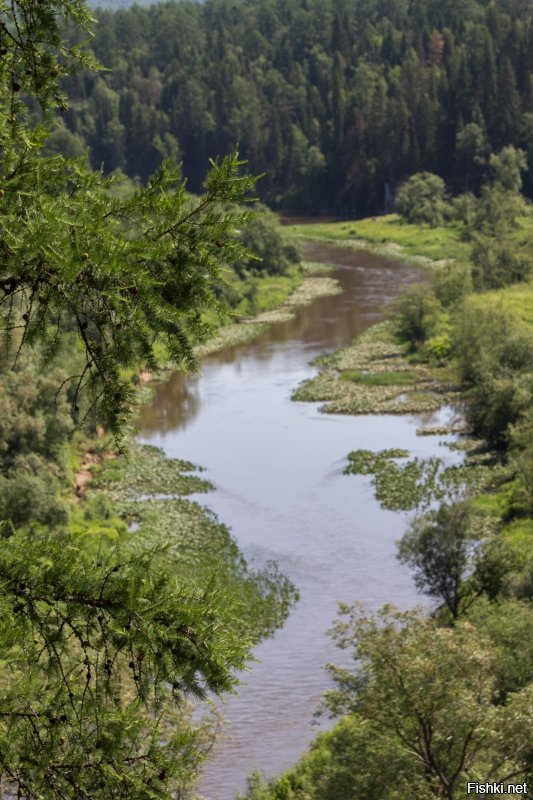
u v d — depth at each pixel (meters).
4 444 50.28
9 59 7.54
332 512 53.44
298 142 198.25
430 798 21.66
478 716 22.44
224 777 31.22
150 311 6.49
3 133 6.61
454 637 23.77
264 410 72.81
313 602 43.06
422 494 54.91
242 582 44.38
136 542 48.72
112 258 5.97
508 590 38.47
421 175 171.88
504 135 179.00
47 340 6.66
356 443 64.75
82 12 7.62
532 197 172.38
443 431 66.38
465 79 184.00
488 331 75.88
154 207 6.57
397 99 190.38
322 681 36.97
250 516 53.38
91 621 6.86
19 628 6.56
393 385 76.88
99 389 6.85
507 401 61.81
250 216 6.63
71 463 58.81
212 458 63.03
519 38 187.25
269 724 34.34
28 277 6.38
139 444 65.94
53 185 6.68
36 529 45.00
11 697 6.85
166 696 6.89
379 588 44.16
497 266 107.25
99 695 7.04
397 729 22.88
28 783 6.66
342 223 174.38
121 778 6.57
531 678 27.70
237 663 6.74
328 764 24.88
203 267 6.62
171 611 6.70
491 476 56.78
